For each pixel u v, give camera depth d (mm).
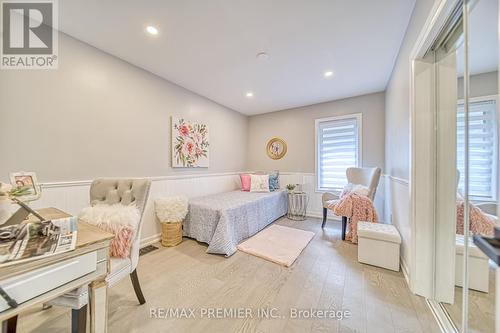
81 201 1975
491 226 970
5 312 596
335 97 3576
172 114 2926
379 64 2432
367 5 1552
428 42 1366
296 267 2018
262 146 4605
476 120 1091
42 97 1746
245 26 1779
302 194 3957
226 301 1517
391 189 2662
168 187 2865
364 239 2076
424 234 1536
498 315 707
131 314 1376
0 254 661
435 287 1506
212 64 2432
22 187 986
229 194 3578
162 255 2273
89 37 1922
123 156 2334
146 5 1534
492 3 933
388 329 1257
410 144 1604
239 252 2369
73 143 1931
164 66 2477
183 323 1307
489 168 976
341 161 3715
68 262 729
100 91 2123
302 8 1580
